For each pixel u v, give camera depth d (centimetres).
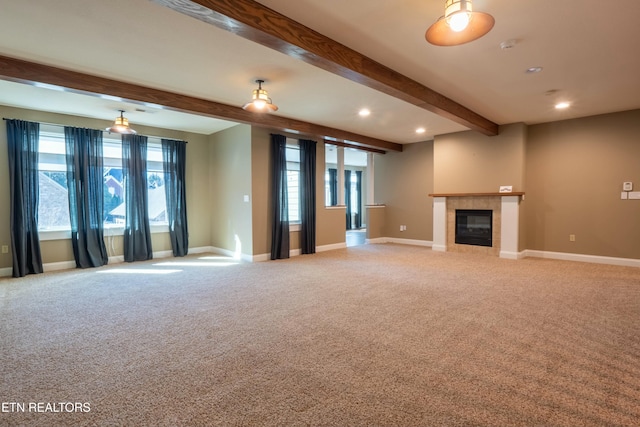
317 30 262
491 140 600
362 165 1241
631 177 496
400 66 331
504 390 187
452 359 222
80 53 298
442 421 162
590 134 527
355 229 1201
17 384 196
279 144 589
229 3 211
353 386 192
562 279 428
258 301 346
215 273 476
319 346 242
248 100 436
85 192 518
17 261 460
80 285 413
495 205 597
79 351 236
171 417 166
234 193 605
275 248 583
